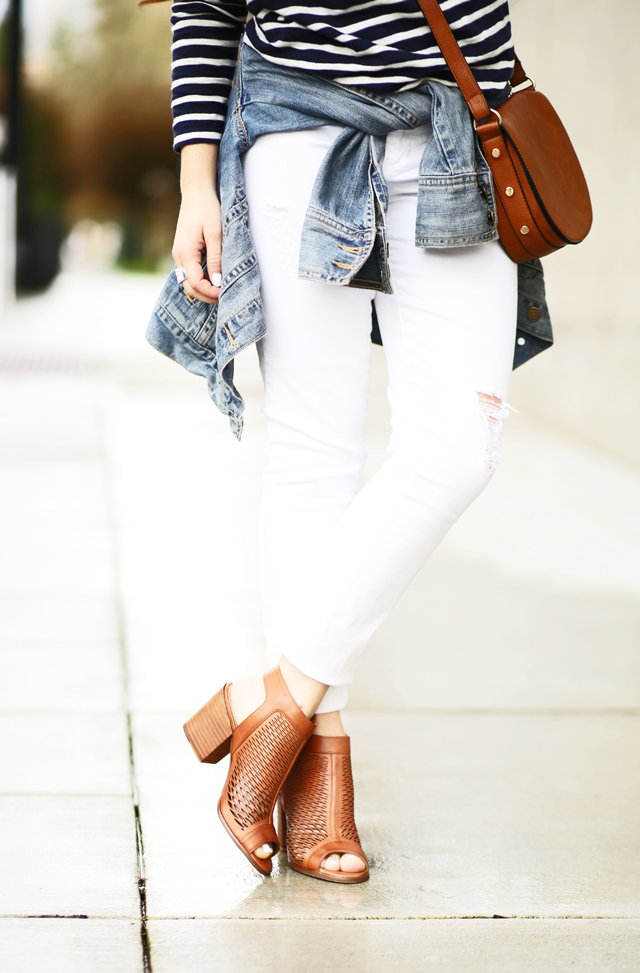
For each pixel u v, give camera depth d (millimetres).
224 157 1995
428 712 2949
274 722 1985
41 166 37562
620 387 6414
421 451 1904
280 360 2004
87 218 70938
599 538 4883
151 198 68375
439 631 3652
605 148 6590
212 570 4246
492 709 2980
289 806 2086
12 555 4398
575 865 2115
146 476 5930
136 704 2924
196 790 2414
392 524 1920
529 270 2100
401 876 2053
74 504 5285
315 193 1848
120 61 49156
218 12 2033
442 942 1824
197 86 2033
